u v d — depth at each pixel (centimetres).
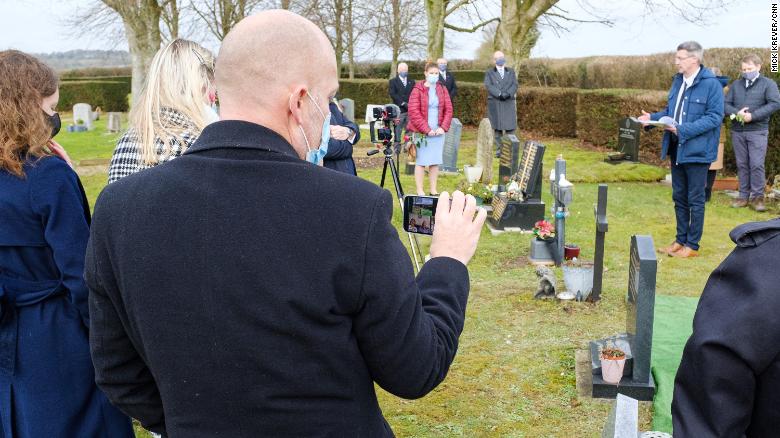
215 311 130
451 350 146
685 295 566
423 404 392
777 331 129
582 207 920
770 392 133
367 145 1530
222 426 133
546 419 375
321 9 2469
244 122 139
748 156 897
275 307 129
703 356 134
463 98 2214
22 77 240
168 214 134
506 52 1880
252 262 130
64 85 2969
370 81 2466
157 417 160
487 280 616
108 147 1652
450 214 161
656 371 407
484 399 397
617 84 1927
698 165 649
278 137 140
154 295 133
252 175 134
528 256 691
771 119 1009
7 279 243
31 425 249
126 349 150
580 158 1364
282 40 138
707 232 782
